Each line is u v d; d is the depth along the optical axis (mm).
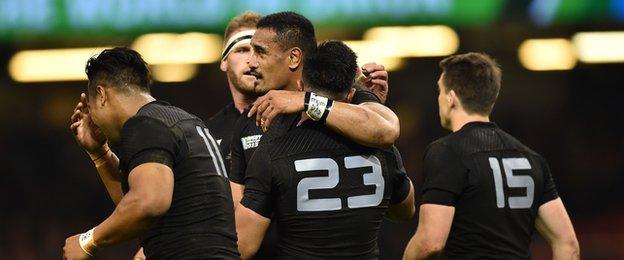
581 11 37500
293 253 14156
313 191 14047
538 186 17312
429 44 44094
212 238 13594
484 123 17359
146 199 12797
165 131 13414
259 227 14227
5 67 51875
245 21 18172
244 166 16281
